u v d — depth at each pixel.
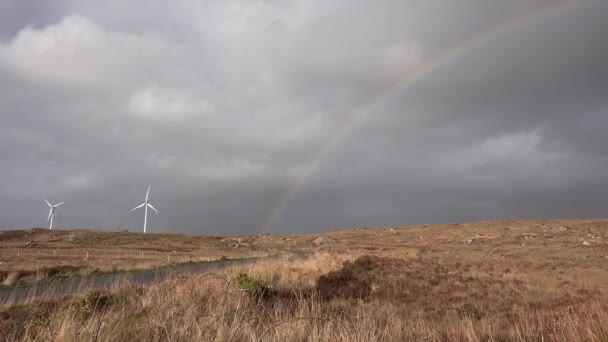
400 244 81.75
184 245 85.12
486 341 10.15
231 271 21.39
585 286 23.39
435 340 9.65
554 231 84.75
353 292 19.61
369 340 7.55
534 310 15.71
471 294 20.34
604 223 93.25
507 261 41.25
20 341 7.54
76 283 21.14
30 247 69.31
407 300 18.52
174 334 6.87
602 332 9.18
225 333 7.03
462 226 105.88
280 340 7.02
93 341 6.51
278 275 23.09
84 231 100.69
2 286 20.64
